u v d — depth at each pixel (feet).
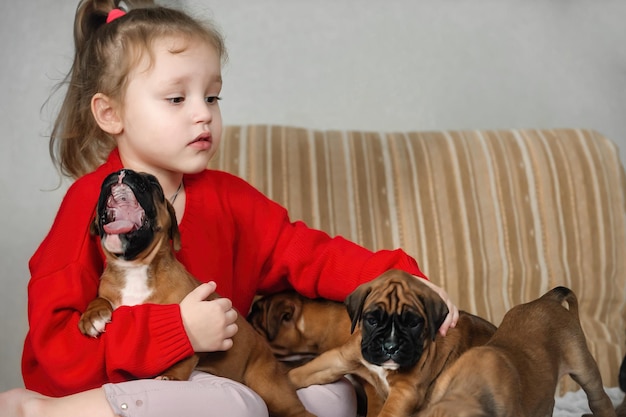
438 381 7.30
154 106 7.54
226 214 8.55
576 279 11.48
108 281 6.92
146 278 6.88
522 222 11.56
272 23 13.84
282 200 11.14
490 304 11.16
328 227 11.12
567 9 14.51
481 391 6.92
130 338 6.63
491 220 11.50
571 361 8.07
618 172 12.10
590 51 14.57
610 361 10.80
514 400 6.98
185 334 6.70
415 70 14.12
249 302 8.87
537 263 11.44
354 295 7.79
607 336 11.10
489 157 11.83
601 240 11.69
